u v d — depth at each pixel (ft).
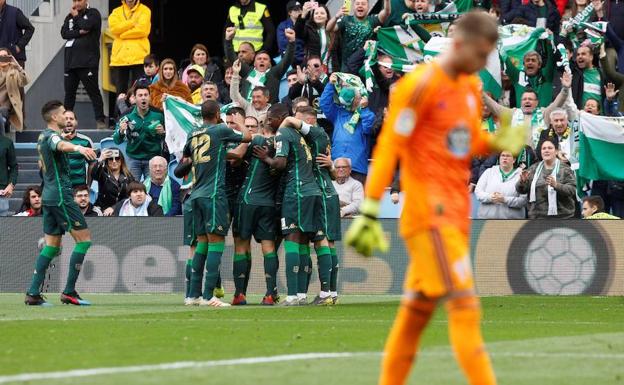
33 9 257.14
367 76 205.36
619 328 112.98
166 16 313.12
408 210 62.08
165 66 213.46
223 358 83.35
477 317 59.67
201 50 226.17
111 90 261.65
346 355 85.61
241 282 152.15
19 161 235.40
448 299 60.03
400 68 206.28
